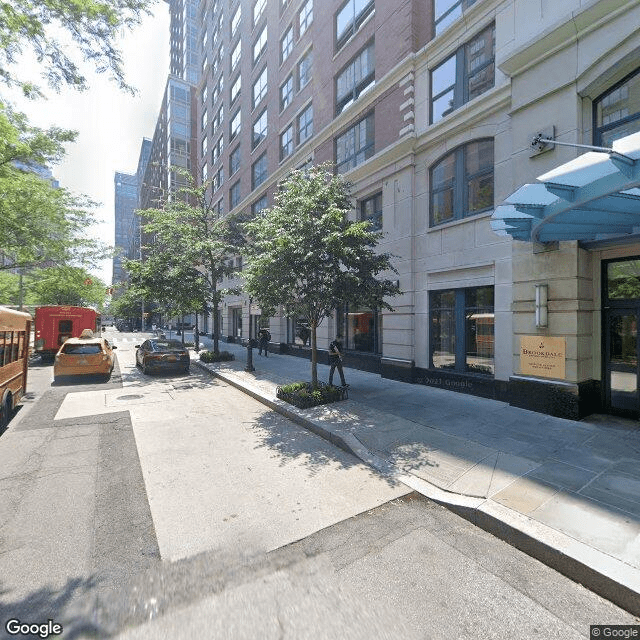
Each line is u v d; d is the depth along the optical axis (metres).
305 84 17.95
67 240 15.48
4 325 7.07
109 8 5.10
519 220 6.41
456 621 2.59
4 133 8.98
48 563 3.18
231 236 18.11
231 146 28.31
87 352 12.52
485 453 5.43
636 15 6.29
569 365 7.06
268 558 3.27
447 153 10.30
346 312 14.88
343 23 14.91
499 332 8.74
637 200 5.28
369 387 10.44
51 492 4.50
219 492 4.51
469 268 9.57
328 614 2.64
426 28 11.12
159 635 2.45
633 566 2.95
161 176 58.94
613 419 6.94
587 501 3.99
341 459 5.55
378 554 3.34
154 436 6.66
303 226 7.81
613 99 7.05
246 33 25.41
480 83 9.50
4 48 5.27
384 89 12.27
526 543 3.41
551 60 7.42
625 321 7.01
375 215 13.19
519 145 8.01
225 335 29.45
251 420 7.72
